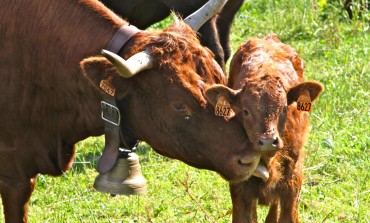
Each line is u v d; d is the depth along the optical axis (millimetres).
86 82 8258
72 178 11523
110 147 8141
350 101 13578
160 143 8000
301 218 10133
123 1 12148
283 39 17797
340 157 11688
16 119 8688
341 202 10625
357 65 15328
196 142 7801
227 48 13266
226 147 7715
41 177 11438
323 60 16141
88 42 8312
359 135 12203
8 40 8602
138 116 7988
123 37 8125
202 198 10859
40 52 8492
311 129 12438
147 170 11695
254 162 7742
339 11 18719
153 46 7871
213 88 7629
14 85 8609
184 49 7871
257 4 20125
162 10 12344
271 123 7941
